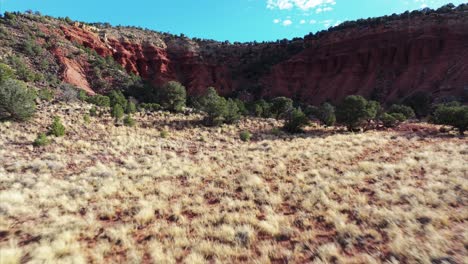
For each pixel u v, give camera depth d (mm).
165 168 14961
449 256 5660
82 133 22641
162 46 119438
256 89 104188
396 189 10125
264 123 37250
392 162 14703
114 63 88375
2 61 45562
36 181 11742
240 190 11555
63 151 17344
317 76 102625
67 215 8758
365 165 13789
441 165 12812
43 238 7184
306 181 11898
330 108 41000
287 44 123688
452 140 21984
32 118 24109
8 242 7008
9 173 12352
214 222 8453
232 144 24281
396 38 90625
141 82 79188
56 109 29594
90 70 71188
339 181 11516
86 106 35875
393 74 85688
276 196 10336
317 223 8164
